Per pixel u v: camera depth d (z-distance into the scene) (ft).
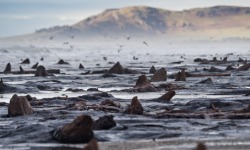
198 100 179.93
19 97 149.38
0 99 206.28
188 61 624.59
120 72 360.07
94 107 157.79
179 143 108.47
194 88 234.38
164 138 113.60
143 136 115.34
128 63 587.27
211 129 122.72
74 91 237.25
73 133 111.34
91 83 283.59
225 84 251.60
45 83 277.44
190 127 125.18
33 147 107.45
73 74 367.04
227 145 105.81
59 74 367.25
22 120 138.00
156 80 282.56
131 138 113.70
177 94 211.41
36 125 122.52
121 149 103.86
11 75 359.25
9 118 142.82
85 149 84.74
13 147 107.55
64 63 567.59
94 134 115.44
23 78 319.06
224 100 179.22
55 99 187.42
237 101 175.52
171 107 164.45
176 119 137.69
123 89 238.89
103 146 106.42
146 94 216.95
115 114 145.89
